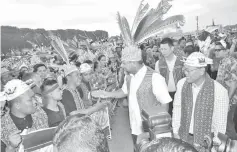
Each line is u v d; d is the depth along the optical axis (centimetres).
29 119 188
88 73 341
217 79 388
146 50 723
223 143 101
